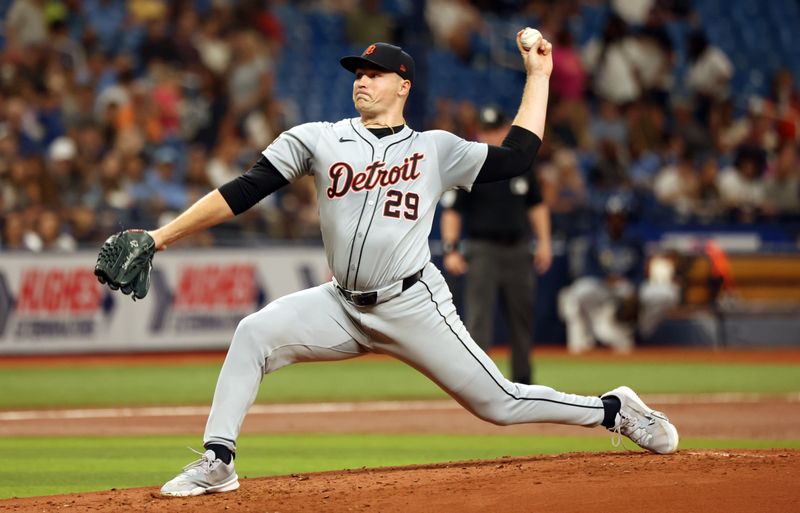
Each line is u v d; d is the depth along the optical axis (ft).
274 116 208.54
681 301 194.29
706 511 51.08
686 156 225.15
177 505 55.42
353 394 133.69
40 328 170.60
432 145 59.82
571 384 139.23
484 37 254.06
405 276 58.95
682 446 86.69
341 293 60.13
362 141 59.21
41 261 170.30
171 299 176.24
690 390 134.00
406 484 58.23
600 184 208.23
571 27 259.19
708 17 274.98
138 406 122.31
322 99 233.55
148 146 192.75
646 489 54.95
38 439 95.04
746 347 195.21
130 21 220.43
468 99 243.19
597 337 188.96
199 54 210.59
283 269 182.29
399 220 58.59
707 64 246.88
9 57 194.59
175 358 173.27
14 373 153.69
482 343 115.96
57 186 175.94
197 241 181.16
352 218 58.59
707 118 244.83
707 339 193.36
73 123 191.01
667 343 192.03
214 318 178.70
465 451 86.22
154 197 181.27
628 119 230.89
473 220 115.96
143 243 57.36
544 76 61.93
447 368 60.59
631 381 143.33
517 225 116.26
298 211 189.98
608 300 187.11
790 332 197.88
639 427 65.92
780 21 280.72
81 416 113.39
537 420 63.67
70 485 70.08
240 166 194.49
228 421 58.85
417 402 125.59
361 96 59.36
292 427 103.30
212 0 228.43
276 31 231.71
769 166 226.38
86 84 197.67
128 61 199.00
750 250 201.67
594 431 99.76
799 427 100.27
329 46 241.14
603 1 267.80
